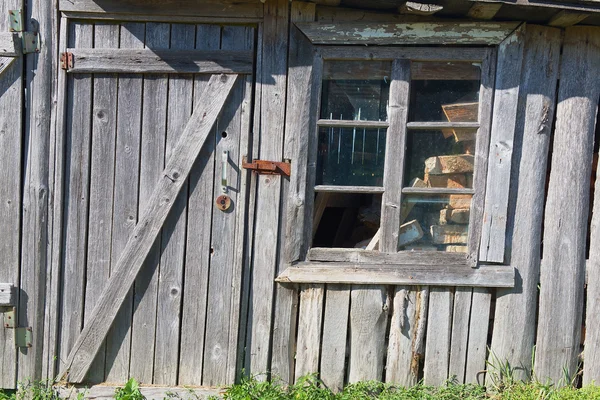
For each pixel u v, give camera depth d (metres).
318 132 3.70
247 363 3.80
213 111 3.63
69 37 3.62
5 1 3.59
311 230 3.72
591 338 3.79
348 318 3.78
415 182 3.73
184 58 3.61
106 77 3.64
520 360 3.79
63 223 3.71
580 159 3.70
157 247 3.72
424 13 3.42
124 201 3.69
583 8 3.34
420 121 3.71
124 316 3.76
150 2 3.58
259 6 3.61
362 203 4.05
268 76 3.64
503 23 3.60
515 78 3.64
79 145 3.66
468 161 3.72
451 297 3.78
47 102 3.64
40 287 3.71
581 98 3.68
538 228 3.75
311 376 3.75
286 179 3.70
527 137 3.70
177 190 3.66
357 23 3.61
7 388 3.79
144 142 3.66
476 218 3.71
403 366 3.79
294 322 3.79
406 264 3.73
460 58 3.64
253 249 3.73
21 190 3.69
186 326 3.76
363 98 3.70
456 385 3.78
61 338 3.76
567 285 3.75
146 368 3.79
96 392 3.75
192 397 3.75
